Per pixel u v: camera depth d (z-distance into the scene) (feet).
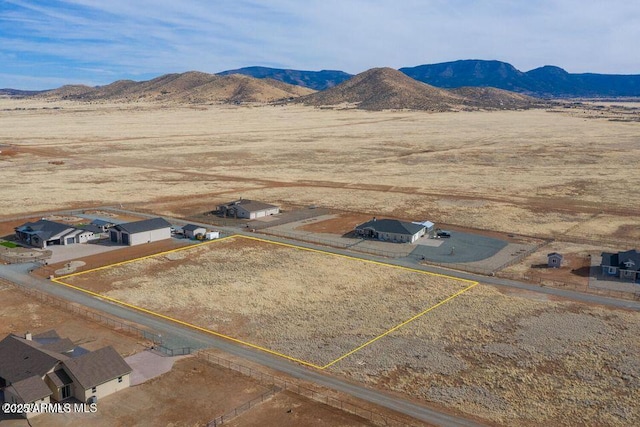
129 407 124.16
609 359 151.64
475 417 123.54
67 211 345.31
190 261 241.76
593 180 466.70
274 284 212.43
